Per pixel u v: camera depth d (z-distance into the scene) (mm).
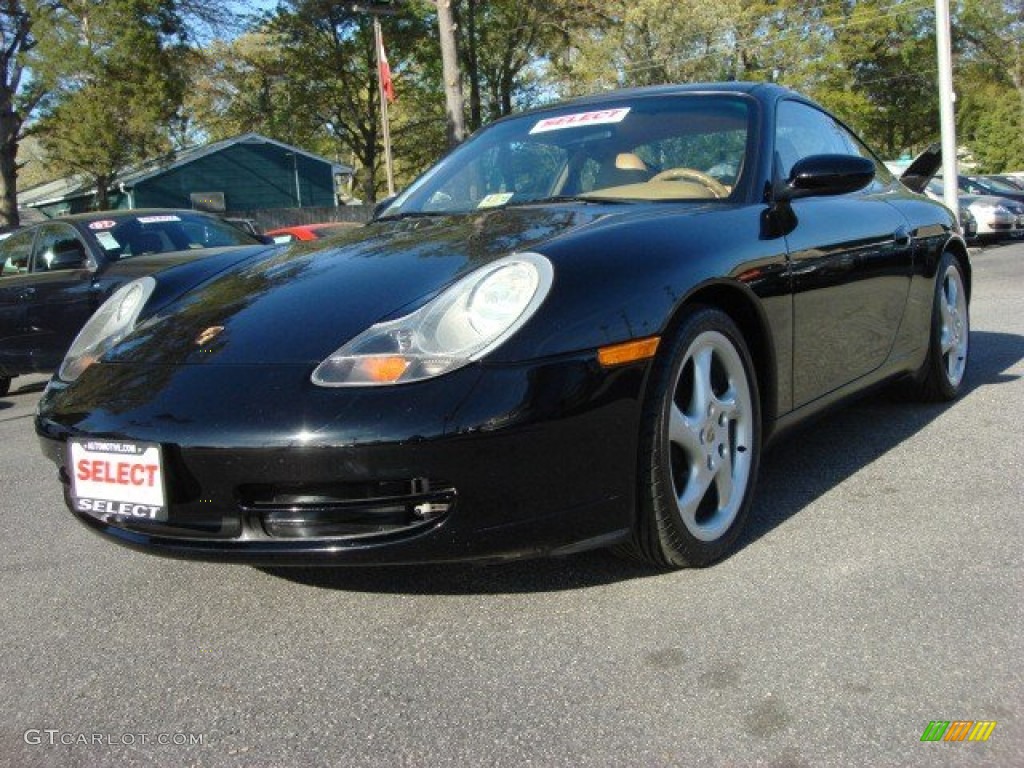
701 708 1926
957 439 3771
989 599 2330
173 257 6914
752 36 39000
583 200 3104
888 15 42500
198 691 2150
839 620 2262
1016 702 1883
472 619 2410
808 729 1829
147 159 32031
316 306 2430
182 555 2279
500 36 36594
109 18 26062
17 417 6484
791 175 3035
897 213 3785
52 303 6906
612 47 36281
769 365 2828
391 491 2131
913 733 1798
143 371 2430
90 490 2367
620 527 2318
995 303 7977
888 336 3639
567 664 2143
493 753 1821
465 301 2232
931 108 47375
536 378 2129
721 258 2623
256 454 2123
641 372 2305
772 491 3271
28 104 27625
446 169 3746
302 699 2080
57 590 2826
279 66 38906
